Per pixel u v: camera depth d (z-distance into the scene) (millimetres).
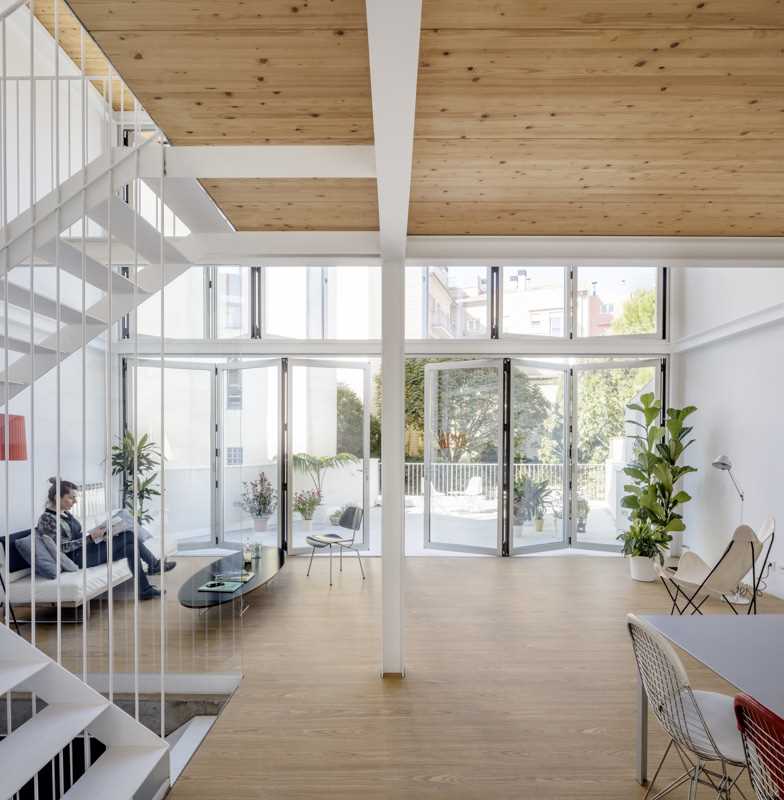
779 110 2432
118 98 6320
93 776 2318
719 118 2482
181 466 7160
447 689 3443
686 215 3572
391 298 3711
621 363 7090
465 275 7156
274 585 5707
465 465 7086
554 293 7102
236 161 2830
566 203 3393
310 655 3955
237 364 7281
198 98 2430
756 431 5469
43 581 4387
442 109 2412
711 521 6266
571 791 2498
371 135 2758
